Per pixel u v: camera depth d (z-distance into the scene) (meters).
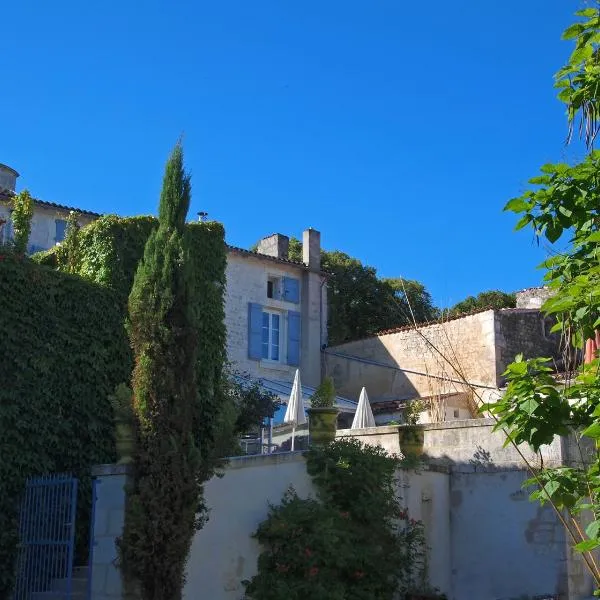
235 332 25.50
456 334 23.92
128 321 10.54
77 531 12.82
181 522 9.61
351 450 12.11
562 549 12.86
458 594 13.89
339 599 10.27
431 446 14.85
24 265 13.12
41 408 12.81
